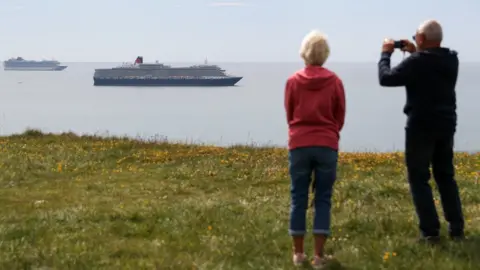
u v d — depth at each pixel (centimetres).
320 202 588
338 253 629
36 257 640
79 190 1195
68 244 702
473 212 848
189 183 1275
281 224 778
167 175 1398
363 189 1063
